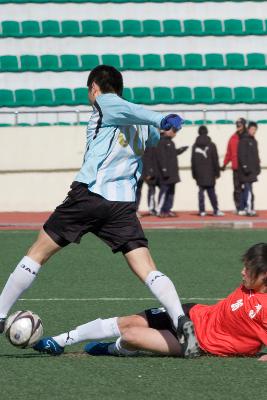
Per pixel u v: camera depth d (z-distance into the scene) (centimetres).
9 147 4981
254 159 4653
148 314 1513
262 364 1447
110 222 1507
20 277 1523
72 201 1499
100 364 1461
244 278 1475
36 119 5200
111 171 1505
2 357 1534
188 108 5525
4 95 5462
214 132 5022
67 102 5428
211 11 5878
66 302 2194
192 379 1351
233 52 5753
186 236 3784
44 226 1523
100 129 1518
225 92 5612
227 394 1266
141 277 1495
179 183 5066
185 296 2289
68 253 3219
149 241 3597
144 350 1505
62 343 1525
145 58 5688
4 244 3531
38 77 5553
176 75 5634
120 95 1563
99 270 2797
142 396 1255
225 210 5075
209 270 2778
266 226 4231
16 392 1281
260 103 5591
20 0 5747
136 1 5819
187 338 1440
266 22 5859
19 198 5003
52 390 1292
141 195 4953
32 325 1491
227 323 1479
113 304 2164
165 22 5797
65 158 5006
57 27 5725
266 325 1449
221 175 5059
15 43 5647
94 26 5753
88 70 5600
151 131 1556
